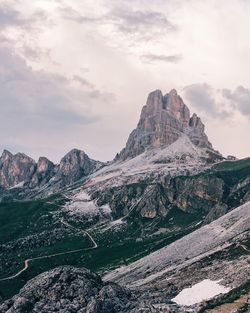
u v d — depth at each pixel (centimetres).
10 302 19788
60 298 19250
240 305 16950
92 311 17512
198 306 17712
